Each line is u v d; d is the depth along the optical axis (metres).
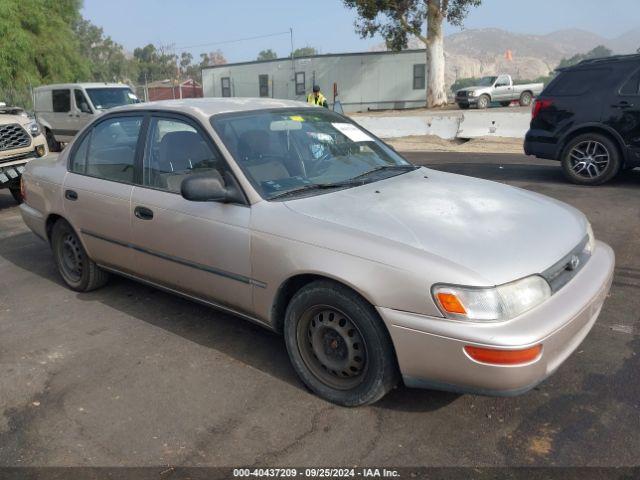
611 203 7.26
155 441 2.92
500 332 2.56
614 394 3.18
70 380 3.54
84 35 88.50
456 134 16.34
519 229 3.07
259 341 3.97
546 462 2.67
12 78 24.03
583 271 3.12
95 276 4.88
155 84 60.50
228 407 3.20
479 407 3.11
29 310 4.67
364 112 32.78
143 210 3.98
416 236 2.92
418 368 2.78
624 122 7.89
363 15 26.83
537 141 8.78
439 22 28.25
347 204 3.31
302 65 35.97
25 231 7.42
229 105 4.02
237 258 3.42
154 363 3.72
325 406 3.17
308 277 3.17
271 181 3.53
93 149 4.58
